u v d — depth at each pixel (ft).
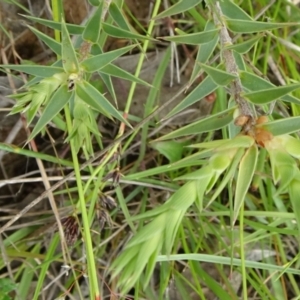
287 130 1.14
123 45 1.78
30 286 1.67
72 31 1.38
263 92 1.19
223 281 1.69
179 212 1.14
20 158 1.74
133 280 1.13
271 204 1.66
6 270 1.69
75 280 1.51
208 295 1.69
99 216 1.56
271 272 1.65
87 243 1.34
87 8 1.67
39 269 1.66
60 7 1.46
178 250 1.70
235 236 1.67
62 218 1.62
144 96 1.78
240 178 1.14
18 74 1.69
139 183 1.63
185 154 1.71
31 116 1.24
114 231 1.69
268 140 1.14
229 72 1.27
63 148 1.74
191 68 1.80
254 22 1.31
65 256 1.52
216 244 1.69
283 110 1.67
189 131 1.21
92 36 1.29
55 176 1.65
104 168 1.57
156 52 1.80
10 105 1.70
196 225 1.66
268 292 1.59
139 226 1.64
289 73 1.75
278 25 1.30
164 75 1.80
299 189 1.12
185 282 1.69
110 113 1.27
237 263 1.47
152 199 1.69
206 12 1.71
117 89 1.77
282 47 1.72
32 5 1.73
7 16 1.72
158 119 1.75
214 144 1.14
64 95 1.24
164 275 1.58
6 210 1.65
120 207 1.66
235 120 1.16
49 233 1.68
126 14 1.77
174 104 1.76
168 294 1.65
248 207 1.71
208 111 1.75
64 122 1.62
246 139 1.13
